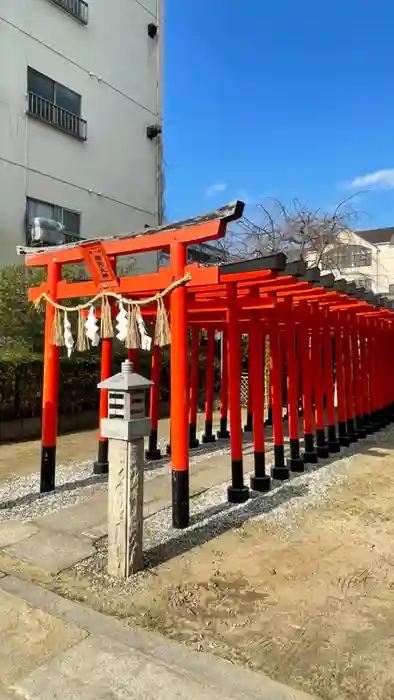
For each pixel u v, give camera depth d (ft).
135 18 45.85
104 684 7.45
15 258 34.40
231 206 12.64
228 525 14.26
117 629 8.91
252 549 12.51
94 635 8.74
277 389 19.81
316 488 18.17
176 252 13.93
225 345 29.71
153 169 48.06
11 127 34.45
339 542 13.00
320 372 23.81
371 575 11.07
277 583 10.69
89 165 40.78
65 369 31.24
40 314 28.45
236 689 7.32
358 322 28.99
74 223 39.50
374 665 7.87
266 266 13.78
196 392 27.40
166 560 11.82
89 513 15.29
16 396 29.14
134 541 11.10
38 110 36.45
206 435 28.55
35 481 19.30
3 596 10.19
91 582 10.75
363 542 13.01
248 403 32.99
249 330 21.47
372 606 9.73
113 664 7.92
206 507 16.05
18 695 7.23
